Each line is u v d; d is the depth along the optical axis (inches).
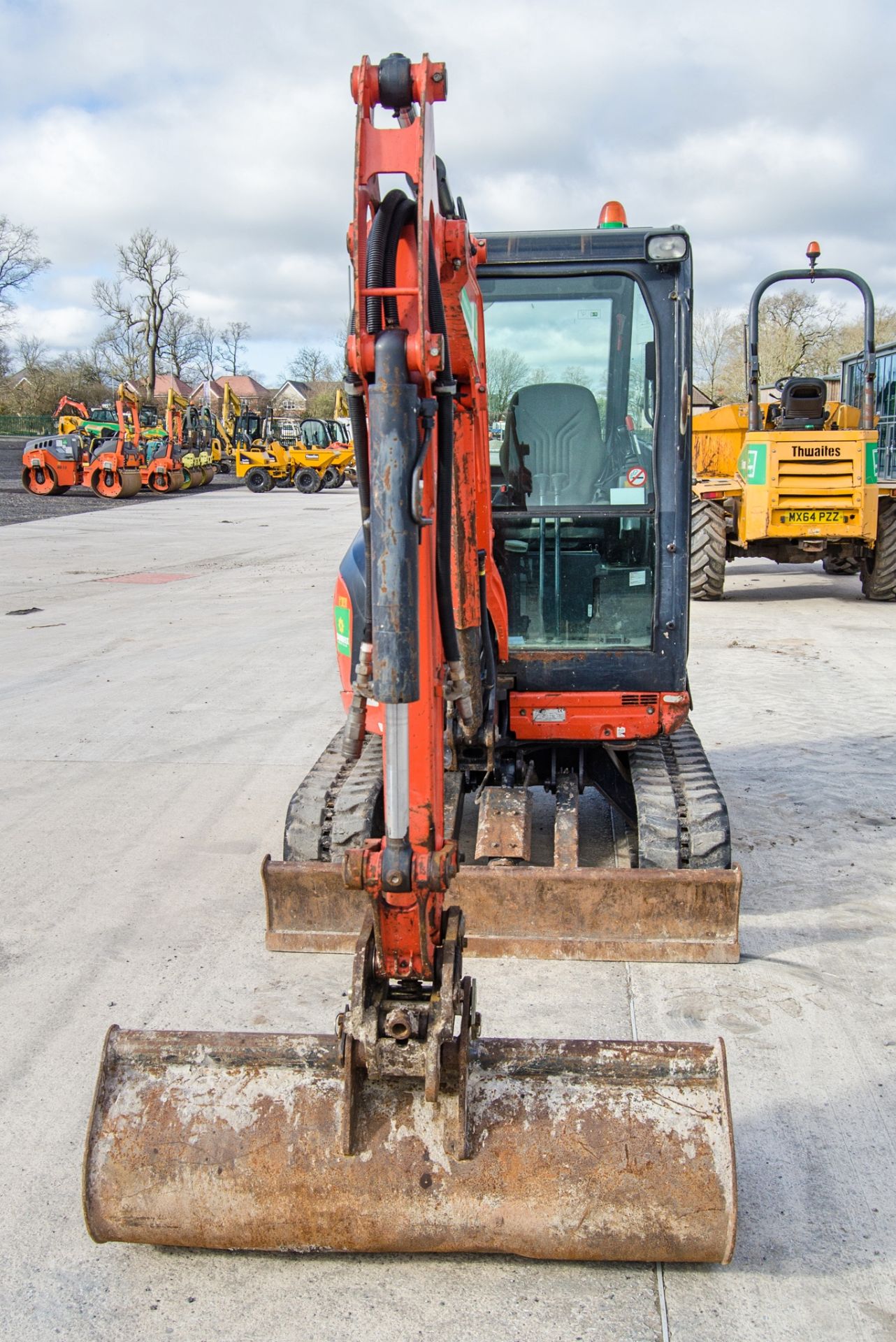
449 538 101.7
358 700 100.7
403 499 87.9
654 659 179.0
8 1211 115.7
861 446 454.3
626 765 199.3
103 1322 101.1
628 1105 102.7
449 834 175.0
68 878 201.2
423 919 95.9
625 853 206.1
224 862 207.8
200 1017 151.7
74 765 267.4
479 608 137.9
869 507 460.4
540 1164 100.6
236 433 1462.8
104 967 167.2
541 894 163.5
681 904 162.2
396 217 94.0
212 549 770.2
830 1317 100.8
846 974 161.3
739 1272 106.0
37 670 371.2
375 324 89.7
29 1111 132.6
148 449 1386.6
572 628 185.0
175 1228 103.0
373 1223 101.0
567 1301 102.8
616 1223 100.0
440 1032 95.9
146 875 201.9
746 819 223.0
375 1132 102.0
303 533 888.9
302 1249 103.3
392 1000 100.6
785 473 457.1
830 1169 120.0
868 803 232.1
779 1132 125.9
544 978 159.0
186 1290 104.9
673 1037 143.6
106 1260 109.0
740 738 279.7
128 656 393.7
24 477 1268.5
